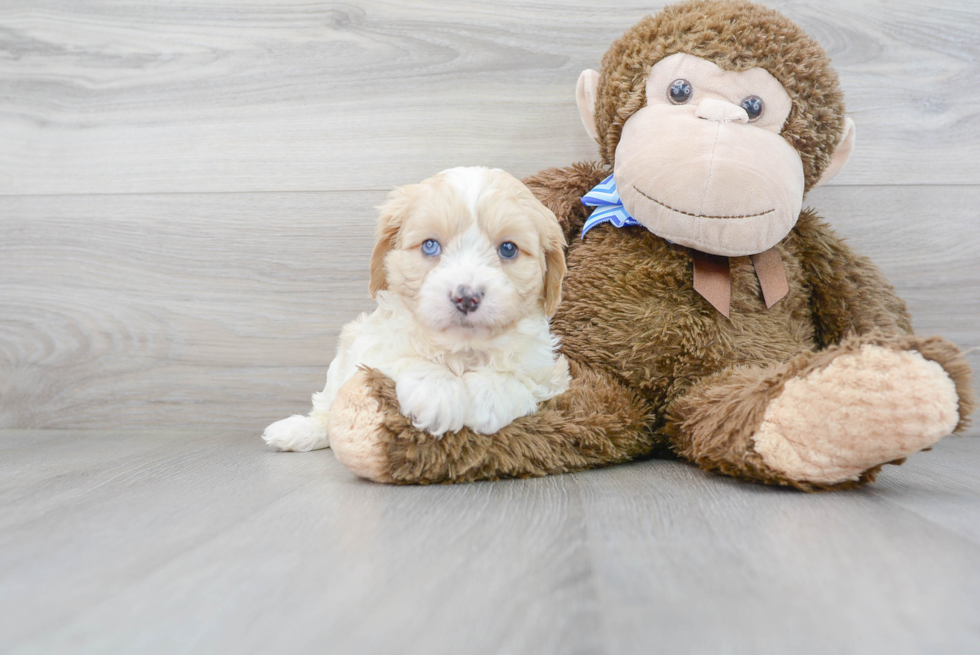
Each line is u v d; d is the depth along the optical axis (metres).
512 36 2.02
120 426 2.11
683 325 1.52
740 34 1.50
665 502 1.12
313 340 2.07
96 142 2.11
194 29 2.08
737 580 0.75
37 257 2.12
